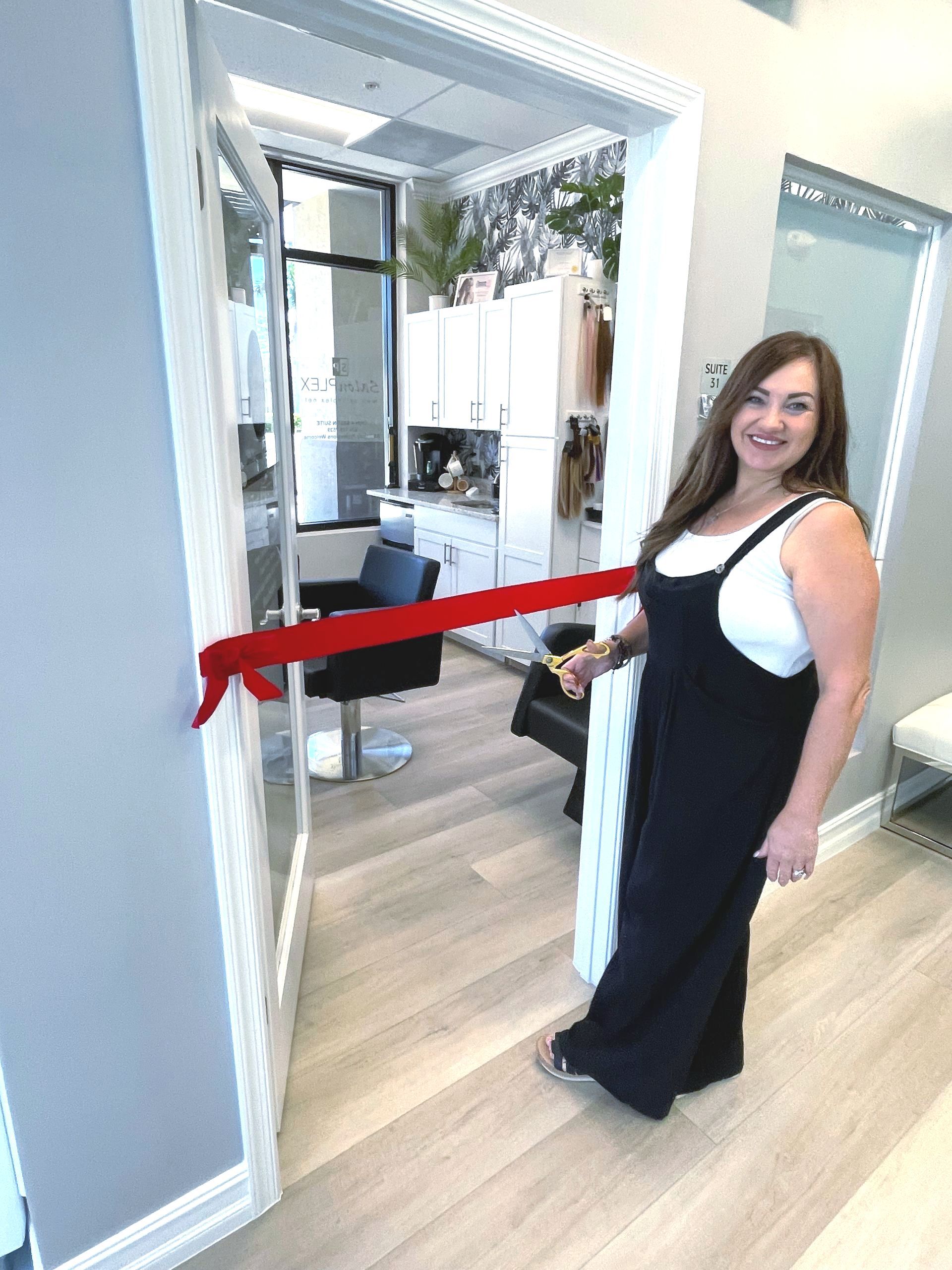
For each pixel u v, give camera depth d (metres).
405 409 4.98
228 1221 1.31
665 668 1.31
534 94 1.23
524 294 3.63
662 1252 1.30
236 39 2.93
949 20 1.78
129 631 0.97
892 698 2.49
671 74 1.29
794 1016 1.81
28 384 0.83
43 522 0.88
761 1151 1.48
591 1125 1.52
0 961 0.98
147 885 1.08
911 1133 1.52
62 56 0.77
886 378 2.20
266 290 1.68
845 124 1.63
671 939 1.39
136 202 0.86
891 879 2.35
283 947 1.70
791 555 1.11
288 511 1.90
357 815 2.65
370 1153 1.46
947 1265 1.29
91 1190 1.15
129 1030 1.12
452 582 4.44
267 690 1.06
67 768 0.97
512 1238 1.31
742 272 1.54
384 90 3.38
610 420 1.59
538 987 1.88
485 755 3.13
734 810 1.28
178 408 0.93
